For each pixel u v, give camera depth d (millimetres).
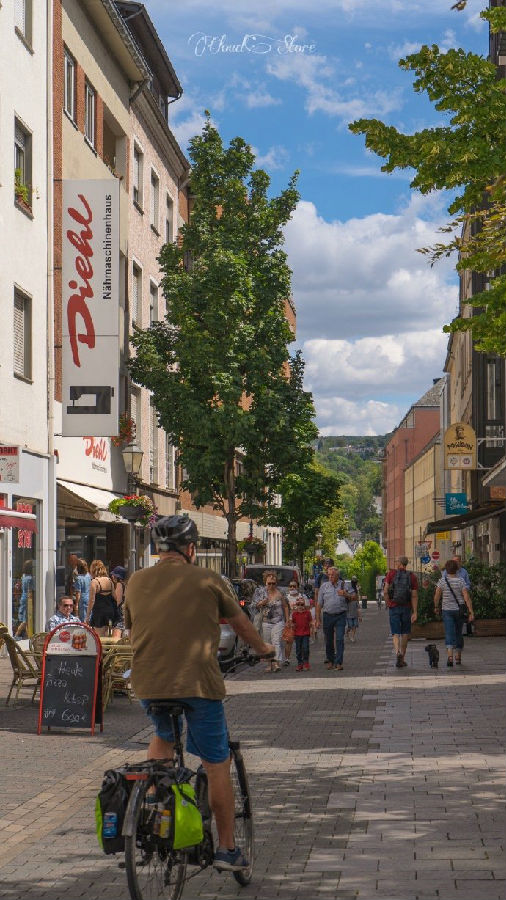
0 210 24984
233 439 36125
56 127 29531
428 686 18016
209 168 37344
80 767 10961
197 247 37188
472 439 43594
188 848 5902
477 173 13914
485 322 14969
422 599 31047
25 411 26641
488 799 8781
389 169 14344
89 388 29375
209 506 54406
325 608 22578
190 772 6031
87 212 29594
